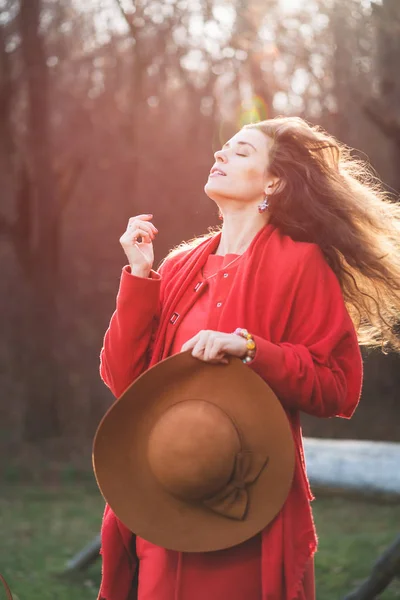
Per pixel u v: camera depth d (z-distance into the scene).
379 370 24.05
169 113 20.67
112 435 2.91
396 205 3.31
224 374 2.89
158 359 3.14
